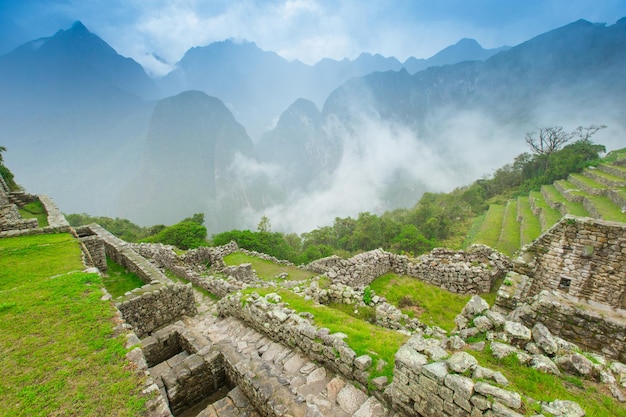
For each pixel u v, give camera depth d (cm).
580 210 3628
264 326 1047
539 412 476
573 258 1265
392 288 1728
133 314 1266
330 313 1045
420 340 658
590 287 1232
